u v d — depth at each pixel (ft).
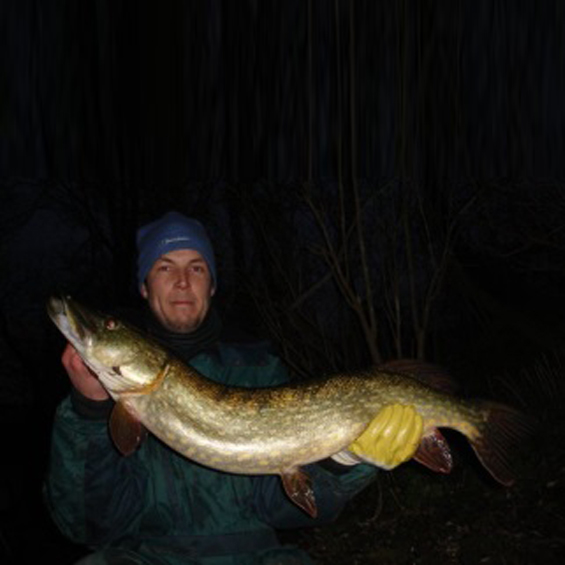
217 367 4.05
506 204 14.37
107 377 3.59
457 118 11.93
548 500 8.21
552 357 13.28
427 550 7.96
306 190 10.80
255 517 3.82
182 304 4.10
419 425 3.64
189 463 3.75
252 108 14.28
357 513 9.30
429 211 11.96
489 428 3.93
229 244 16.40
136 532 3.70
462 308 15.72
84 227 18.86
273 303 13.16
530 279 15.47
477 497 8.77
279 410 3.69
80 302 3.67
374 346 10.16
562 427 9.73
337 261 10.31
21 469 15.87
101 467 3.55
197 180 17.26
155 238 4.21
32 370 18.47
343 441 3.72
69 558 11.30
